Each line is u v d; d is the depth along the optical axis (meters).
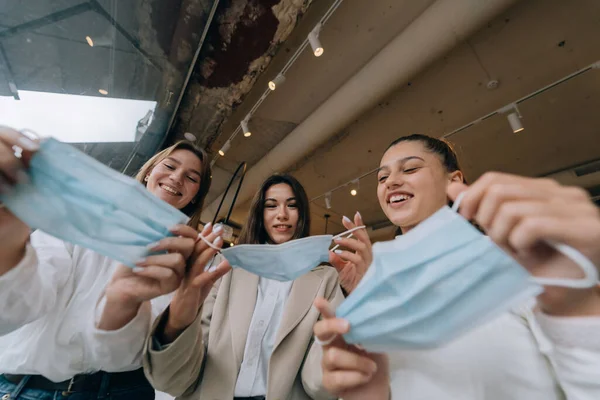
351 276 0.79
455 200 0.43
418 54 1.59
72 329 0.63
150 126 2.13
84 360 0.65
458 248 0.39
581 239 0.32
